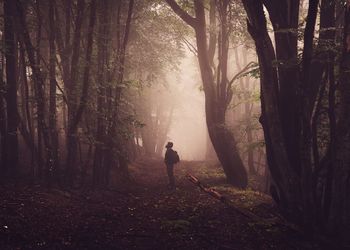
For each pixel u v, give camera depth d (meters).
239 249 7.63
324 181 8.71
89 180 13.54
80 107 11.79
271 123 8.73
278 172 9.28
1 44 12.12
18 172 12.38
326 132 10.02
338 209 8.04
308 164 8.24
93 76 14.00
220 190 13.95
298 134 9.00
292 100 9.11
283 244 8.02
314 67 9.13
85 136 12.34
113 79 13.54
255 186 18.41
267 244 7.98
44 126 11.49
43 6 14.06
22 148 16.28
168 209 10.87
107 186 13.29
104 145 13.18
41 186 11.20
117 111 13.66
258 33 8.64
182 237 8.25
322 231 8.32
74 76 12.34
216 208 10.85
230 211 10.41
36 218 8.50
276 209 10.22
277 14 9.21
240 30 16.94
